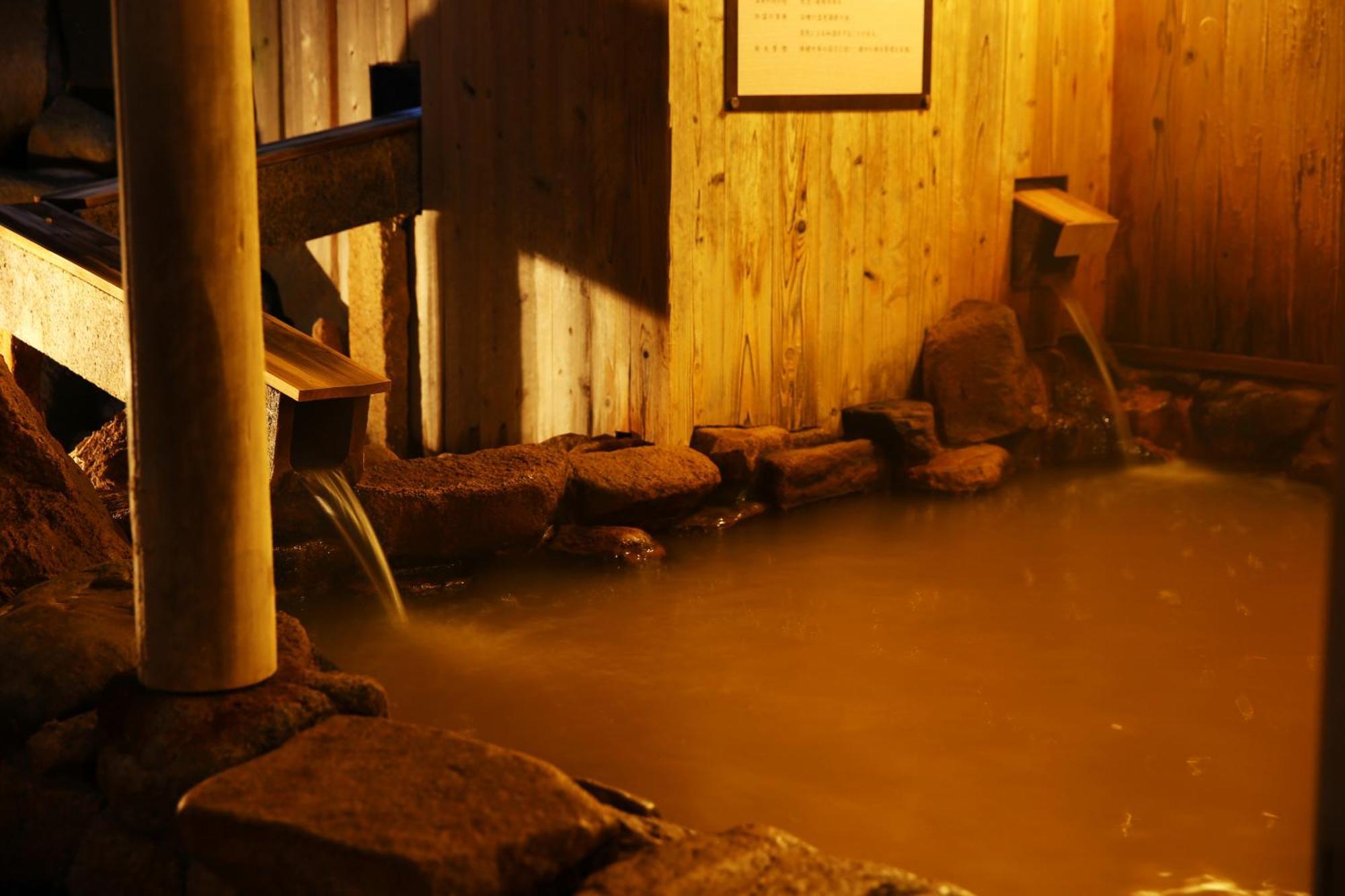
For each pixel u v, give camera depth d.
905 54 6.42
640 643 4.47
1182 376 7.13
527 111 6.39
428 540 5.02
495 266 6.71
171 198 2.77
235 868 2.55
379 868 2.38
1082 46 7.14
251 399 2.90
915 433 6.41
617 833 2.60
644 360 6.05
